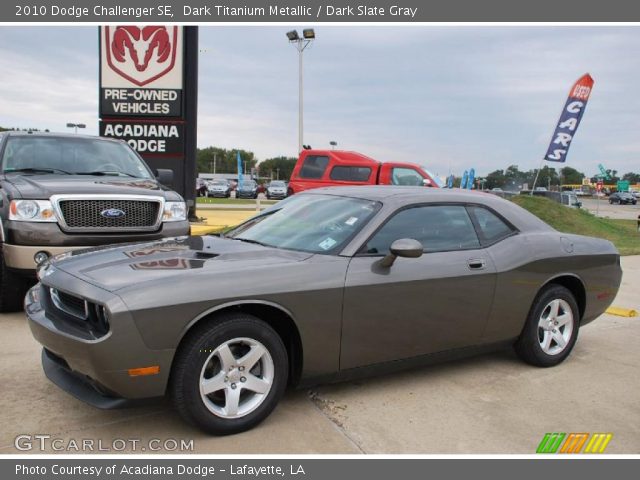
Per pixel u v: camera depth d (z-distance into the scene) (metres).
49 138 7.07
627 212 48.50
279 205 4.79
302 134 30.75
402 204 4.12
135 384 3.04
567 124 20.19
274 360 3.42
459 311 4.16
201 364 3.16
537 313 4.65
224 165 141.88
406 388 4.18
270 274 3.42
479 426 3.61
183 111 13.72
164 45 13.43
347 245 3.80
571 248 4.87
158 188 6.58
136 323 2.98
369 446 3.28
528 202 19.61
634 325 6.41
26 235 5.43
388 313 3.80
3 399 3.71
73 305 3.34
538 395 4.17
